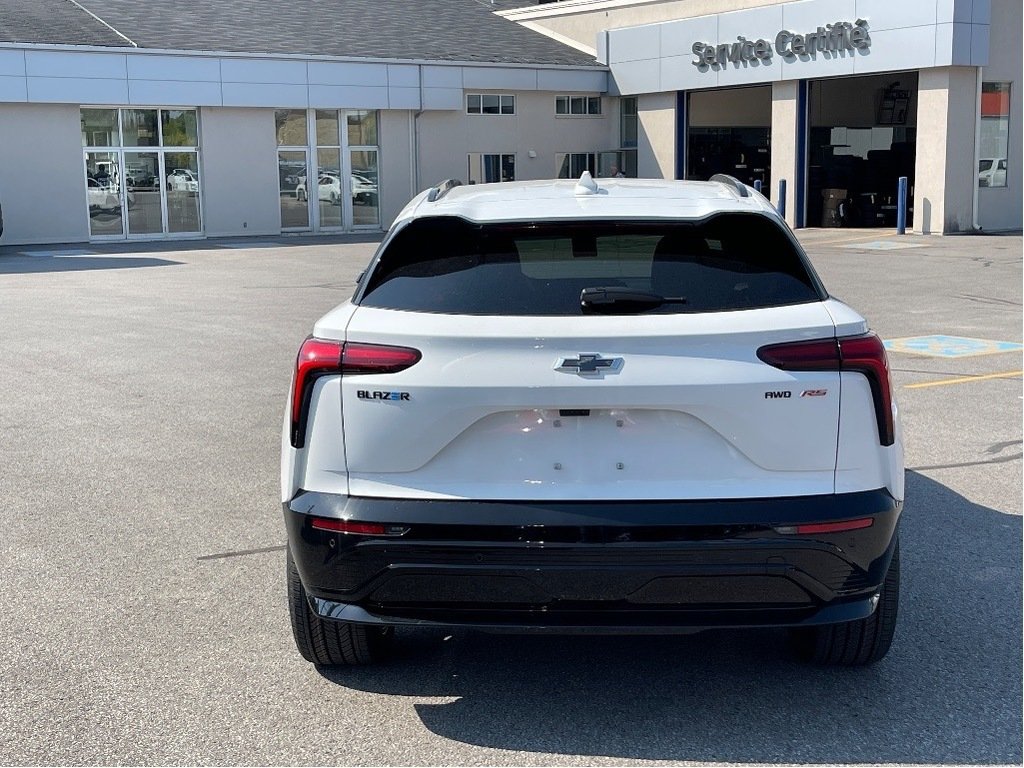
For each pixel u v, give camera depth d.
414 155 33.31
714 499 3.40
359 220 33.09
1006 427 7.85
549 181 4.80
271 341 12.22
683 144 33.66
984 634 4.39
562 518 3.38
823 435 3.44
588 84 35.06
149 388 9.59
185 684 4.01
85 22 30.02
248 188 31.20
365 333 3.50
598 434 3.43
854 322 3.50
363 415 3.49
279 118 31.45
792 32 29.19
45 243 28.67
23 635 4.46
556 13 37.97
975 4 25.83
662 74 33.28
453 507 3.42
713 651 4.29
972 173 27.23
